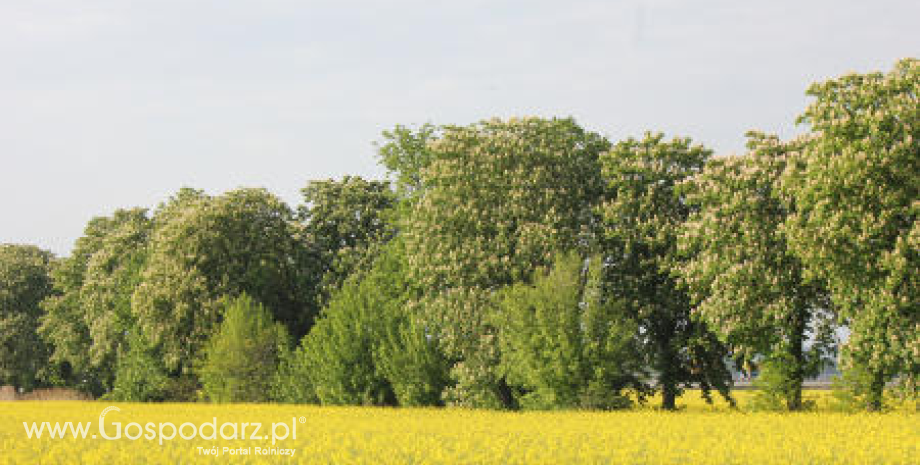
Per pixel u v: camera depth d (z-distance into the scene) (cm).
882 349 5484
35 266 14350
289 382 8538
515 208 7256
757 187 6303
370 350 7994
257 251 10069
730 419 5225
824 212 5534
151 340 9662
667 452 3616
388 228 10362
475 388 7181
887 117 5322
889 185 5431
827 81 5684
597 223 7544
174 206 11162
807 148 5803
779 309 6072
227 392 8731
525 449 3756
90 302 11331
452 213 7444
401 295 8706
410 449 3791
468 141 7650
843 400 6062
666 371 7231
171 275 9706
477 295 7206
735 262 6228
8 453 3756
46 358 13862
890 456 3475
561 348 6281
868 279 5544
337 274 10512
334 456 3603
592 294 6444
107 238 11619
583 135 7988
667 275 7206
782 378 6303
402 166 9738
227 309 9125
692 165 7225
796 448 3725
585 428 4709
